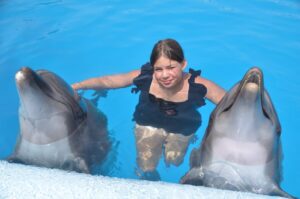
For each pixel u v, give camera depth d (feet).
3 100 10.92
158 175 9.41
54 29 12.84
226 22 13.07
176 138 9.61
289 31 12.79
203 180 8.68
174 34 12.66
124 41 12.46
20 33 12.67
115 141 9.91
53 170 7.50
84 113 8.99
